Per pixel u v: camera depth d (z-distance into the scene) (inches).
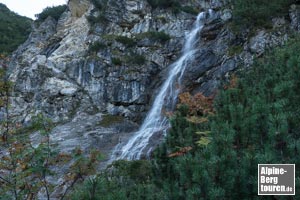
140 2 1331.2
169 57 1134.4
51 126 197.3
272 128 139.5
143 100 1047.0
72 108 1085.8
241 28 874.8
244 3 884.6
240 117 166.7
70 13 1581.0
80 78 1148.5
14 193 184.4
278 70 248.1
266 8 836.0
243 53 808.3
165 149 239.3
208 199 129.9
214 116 231.6
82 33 1331.2
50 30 1560.0
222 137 148.1
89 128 940.6
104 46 1166.3
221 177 134.3
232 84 346.6
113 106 1055.0
